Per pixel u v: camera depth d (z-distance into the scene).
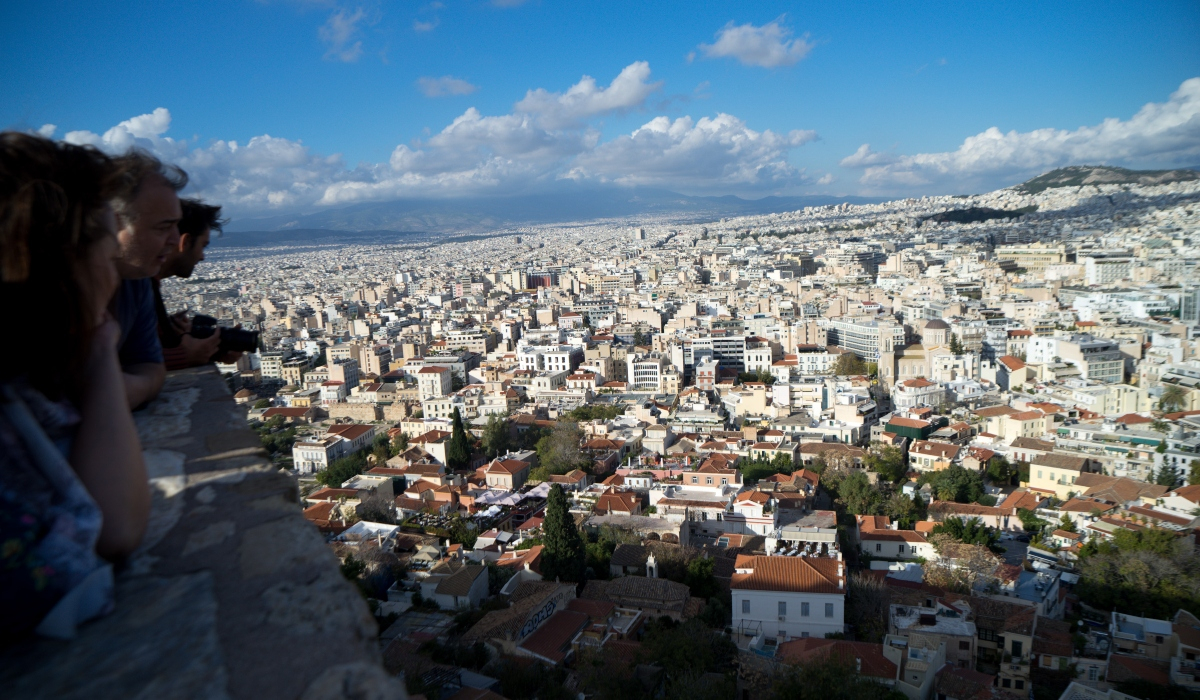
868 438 172.62
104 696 5.74
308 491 149.62
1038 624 75.31
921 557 101.81
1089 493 122.12
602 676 58.22
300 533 8.27
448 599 79.56
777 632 73.25
